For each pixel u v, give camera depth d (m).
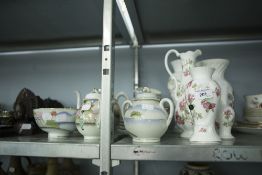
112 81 0.56
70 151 0.55
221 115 0.64
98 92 0.67
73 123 0.68
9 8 0.75
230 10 0.75
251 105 0.75
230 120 0.65
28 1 0.71
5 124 0.74
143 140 0.58
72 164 0.90
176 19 0.82
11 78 1.12
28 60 1.11
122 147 0.53
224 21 0.84
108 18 0.56
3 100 1.11
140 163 0.97
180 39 0.98
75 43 1.06
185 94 0.62
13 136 0.72
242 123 0.77
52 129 0.67
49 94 1.08
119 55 1.02
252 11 0.76
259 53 0.95
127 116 0.59
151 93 0.63
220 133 0.64
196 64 0.70
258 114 0.73
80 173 0.98
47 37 1.00
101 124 0.54
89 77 1.06
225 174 0.92
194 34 0.94
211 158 0.50
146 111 0.58
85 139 0.63
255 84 0.94
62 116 0.67
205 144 0.52
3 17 0.81
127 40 0.98
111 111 0.55
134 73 1.00
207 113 0.56
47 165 0.87
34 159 1.00
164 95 0.98
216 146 0.50
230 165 0.92
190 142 0.56
